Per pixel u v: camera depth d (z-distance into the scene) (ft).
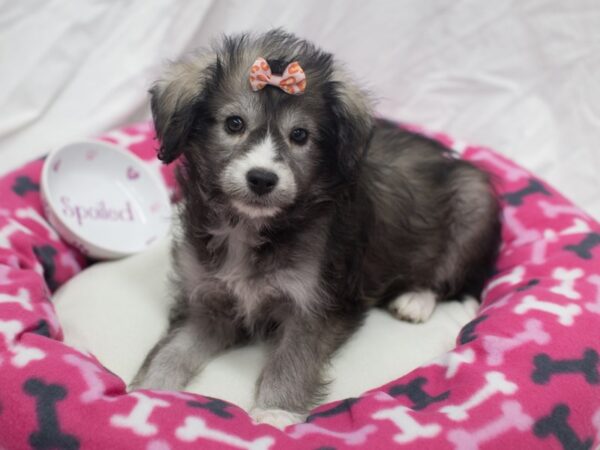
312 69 1.29
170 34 2.11
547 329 1.25
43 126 2.11
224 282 1.38
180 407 1.06
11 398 1.07
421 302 1.57
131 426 1.02
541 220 1.67
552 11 2.15
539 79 2.24
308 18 2.17
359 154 1.33
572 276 1.45
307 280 1.33
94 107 2.11
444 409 1.10
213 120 1.27
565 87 2.22
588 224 1.62
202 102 1.28
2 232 1.47
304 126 1.26
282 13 2.16
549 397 1.13
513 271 1.57
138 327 1.45
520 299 1.36
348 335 1.41
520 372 1.16
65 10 2.07
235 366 1.38
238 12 2.15
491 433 1.06
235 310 1.43
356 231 1.42
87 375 1.10
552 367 1.18
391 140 1.68
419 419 1.07
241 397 1.30
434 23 2.23
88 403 1.05
